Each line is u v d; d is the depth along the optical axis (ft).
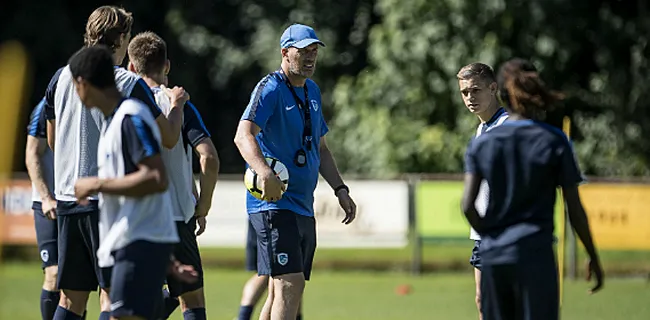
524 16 261.85
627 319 128.88
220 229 188.03
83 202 65.36
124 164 65.46
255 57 303.07
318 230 188.24
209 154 84.58
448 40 261.44
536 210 68.49
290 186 89.40
